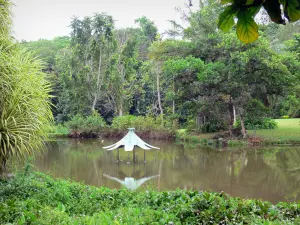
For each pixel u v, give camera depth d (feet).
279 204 17.57
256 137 69.62
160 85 103.40
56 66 112.88
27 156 23.80
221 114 75.92
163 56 78.13
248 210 15.99
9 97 20.51
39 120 22.04
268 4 3.64
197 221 14.61
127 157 56.03
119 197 20.61
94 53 99.14
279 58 68.13
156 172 43.37
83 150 65.41
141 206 18.72
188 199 17.90
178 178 39.78
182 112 99.91
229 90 67.67
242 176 40.50
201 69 70.49
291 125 85.51
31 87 21.43
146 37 129.49
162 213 15.19
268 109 71.97
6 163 22.50
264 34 78.28
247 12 3.78
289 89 70.79
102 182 37.60
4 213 13.28
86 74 98.94
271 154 56.03
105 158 54.85
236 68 67.46
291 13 3.62
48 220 12.58
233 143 68.03
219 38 73.05
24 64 21.77
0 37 22.09
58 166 47.09
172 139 83.10
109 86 103.55
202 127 83.05
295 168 44.62
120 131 90.63
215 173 42.57
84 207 18.11
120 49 110.42
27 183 20.57
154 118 96.89
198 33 77.82
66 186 22.45
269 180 38.17
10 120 20.31
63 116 103.40
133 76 106.42
